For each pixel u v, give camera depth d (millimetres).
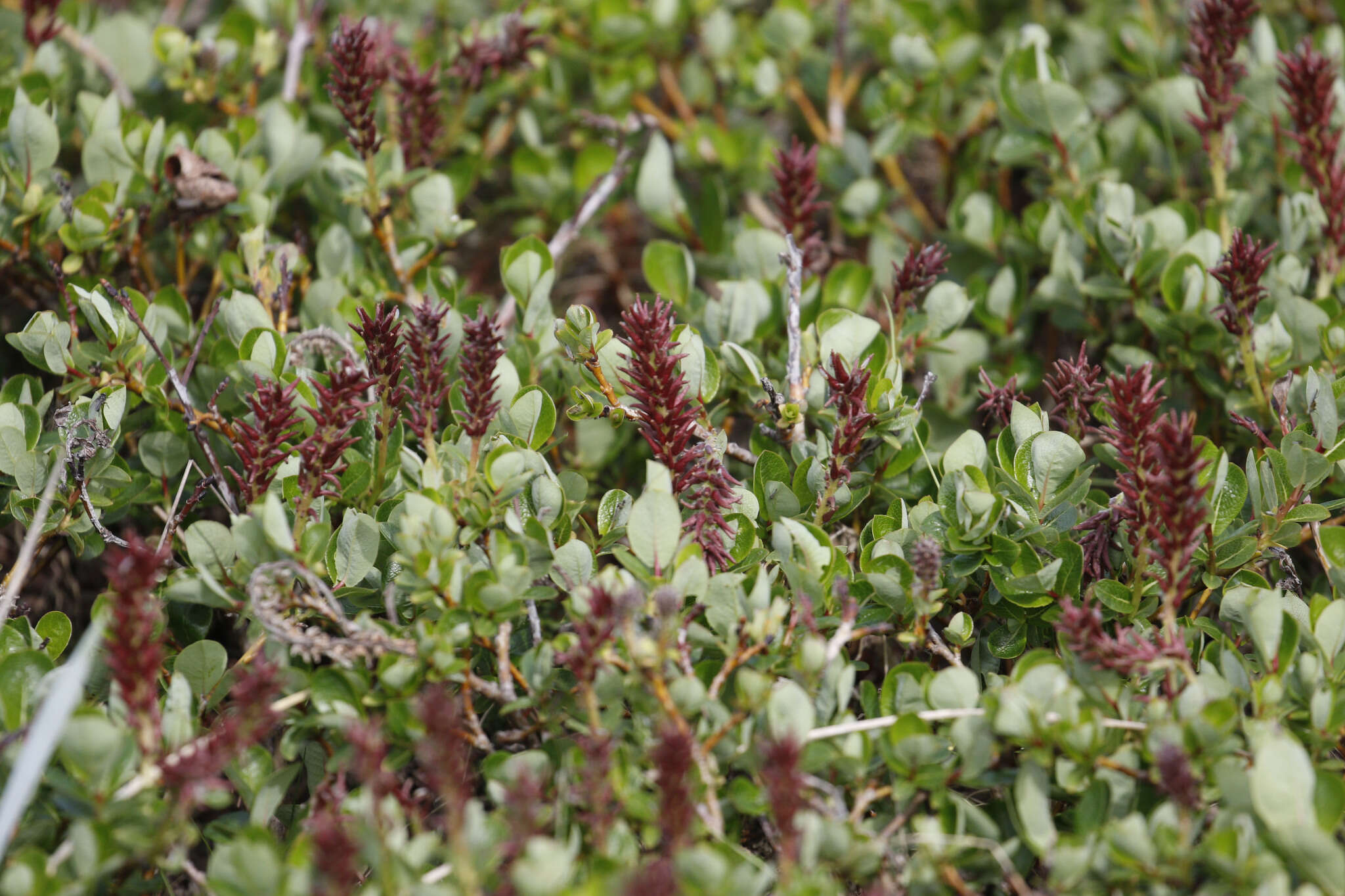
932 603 1240
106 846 1200
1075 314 1359
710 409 1315
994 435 1346
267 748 1277
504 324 1357
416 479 1262
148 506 1329
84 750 1200
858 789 1227
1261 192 1394
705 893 1188
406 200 1365
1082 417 1293
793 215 1351
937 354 1358
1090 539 1266
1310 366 1294
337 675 1229
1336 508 1306
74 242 1319
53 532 1277
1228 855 1196
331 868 1180
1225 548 1263
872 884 1229
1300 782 1198
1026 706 1217
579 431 1341
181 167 1334
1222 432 1338
